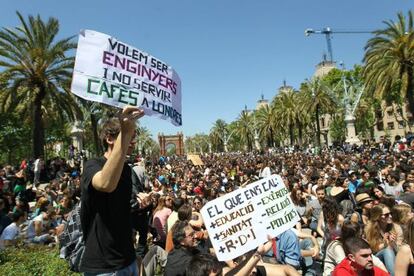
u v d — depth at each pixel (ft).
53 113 93.04
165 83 10.90
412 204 25.18
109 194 8.49
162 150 463.42
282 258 17.22
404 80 97.96
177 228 14.62
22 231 29.73
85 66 9.02
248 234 12.25
